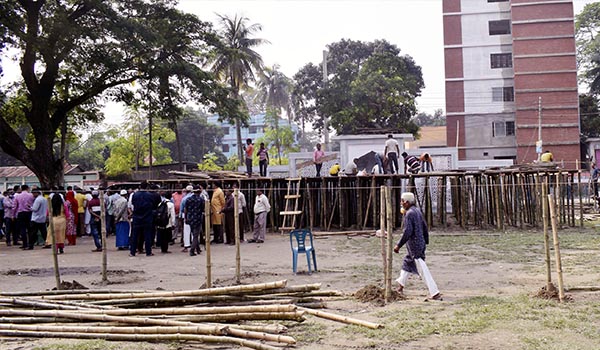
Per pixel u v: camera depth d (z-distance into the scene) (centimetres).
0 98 2641
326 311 791
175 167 3806
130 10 2730
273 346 630
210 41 2895
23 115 3019
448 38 5094
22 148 2662
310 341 648
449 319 738
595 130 5344
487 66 5031
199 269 1265
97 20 2498
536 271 1141
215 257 1488
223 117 2908
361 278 1100
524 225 2236
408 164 2270
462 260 1334
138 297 791
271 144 5912
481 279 1066
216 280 1081
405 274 903
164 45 2650
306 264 1323
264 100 6009
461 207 2186
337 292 880
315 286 833
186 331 662
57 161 2769
